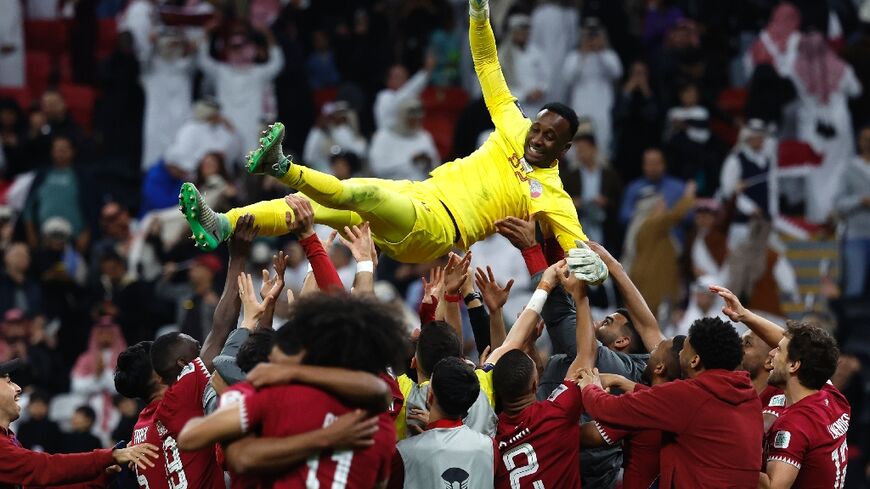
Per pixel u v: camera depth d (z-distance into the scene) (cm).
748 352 1036
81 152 2280
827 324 2006
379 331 766
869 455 1767
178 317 1836
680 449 901
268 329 869
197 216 915
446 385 873
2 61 2572
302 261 1867
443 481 874
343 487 761
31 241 2086
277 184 1955
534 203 1059
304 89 2377
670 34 2408
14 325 1809
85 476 942
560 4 2397
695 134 2225
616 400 901
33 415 1638
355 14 2589
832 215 2295
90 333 1919
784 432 948
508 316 1775
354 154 2106
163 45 2333
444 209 1040
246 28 2342
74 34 2584
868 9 2723
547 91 2334
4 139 2381
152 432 942
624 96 2286
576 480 923
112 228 2028
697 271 1984
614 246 1988
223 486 930
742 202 2147
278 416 751
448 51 2502
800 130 2383
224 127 2214
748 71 2528
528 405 923
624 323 1053
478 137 2177
